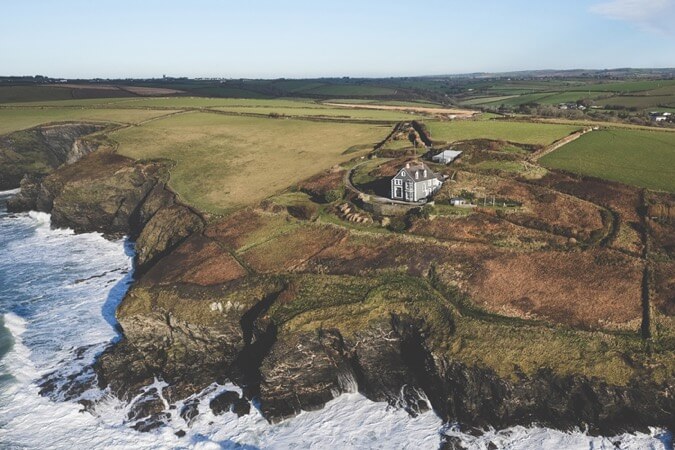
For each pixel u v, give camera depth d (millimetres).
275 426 50938
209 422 51594
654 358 46625
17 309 72875
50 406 53844
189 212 86500
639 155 86688
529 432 47219
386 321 55344
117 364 58812
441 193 75375
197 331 60219
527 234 64000
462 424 48750
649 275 55062
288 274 63344
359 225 71875
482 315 53281
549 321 51469
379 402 53469
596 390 46094
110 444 49219
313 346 54188
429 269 60656
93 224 107938
